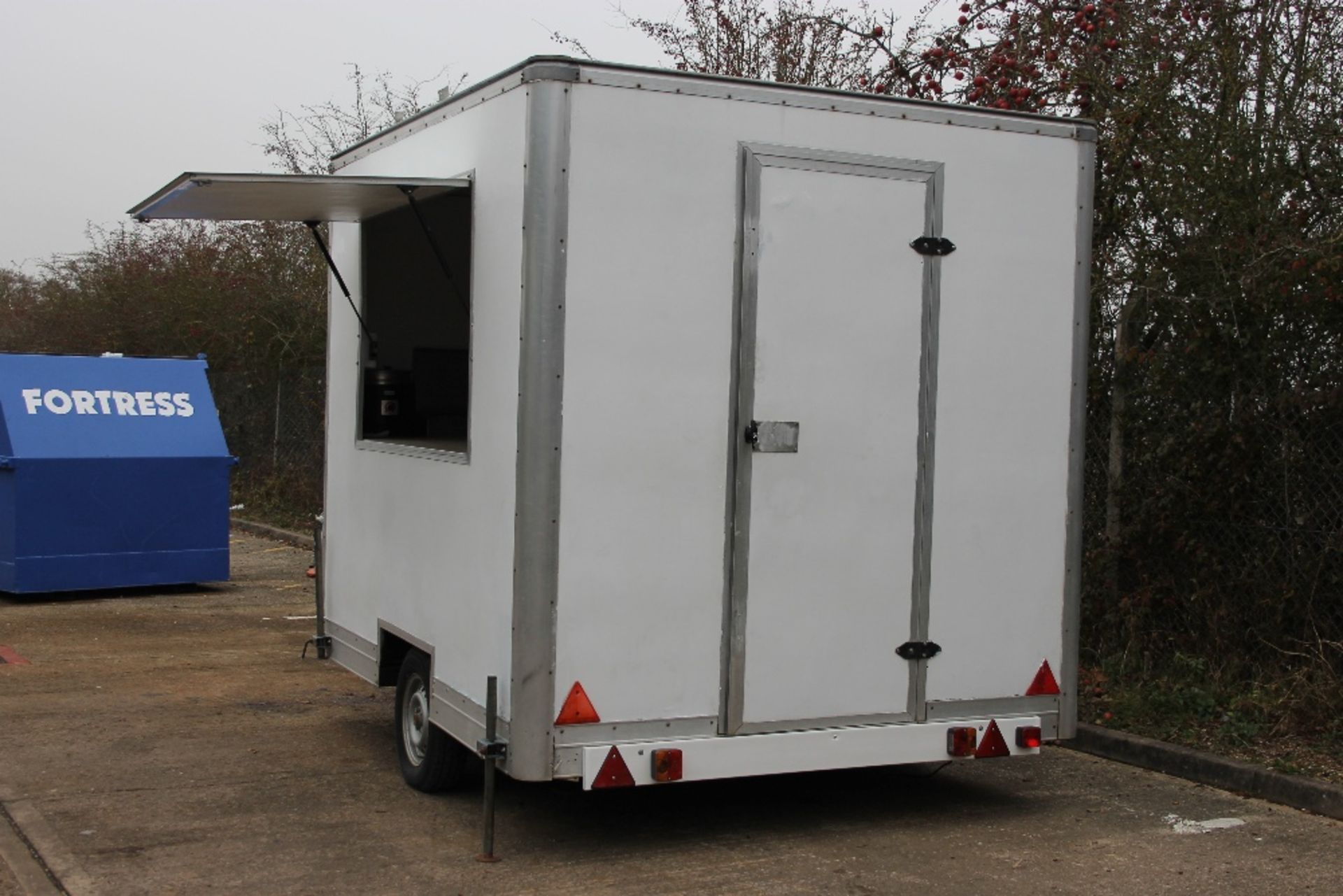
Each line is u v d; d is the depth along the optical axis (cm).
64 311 2400
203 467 1127
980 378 541
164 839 509
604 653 481
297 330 1773
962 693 541
